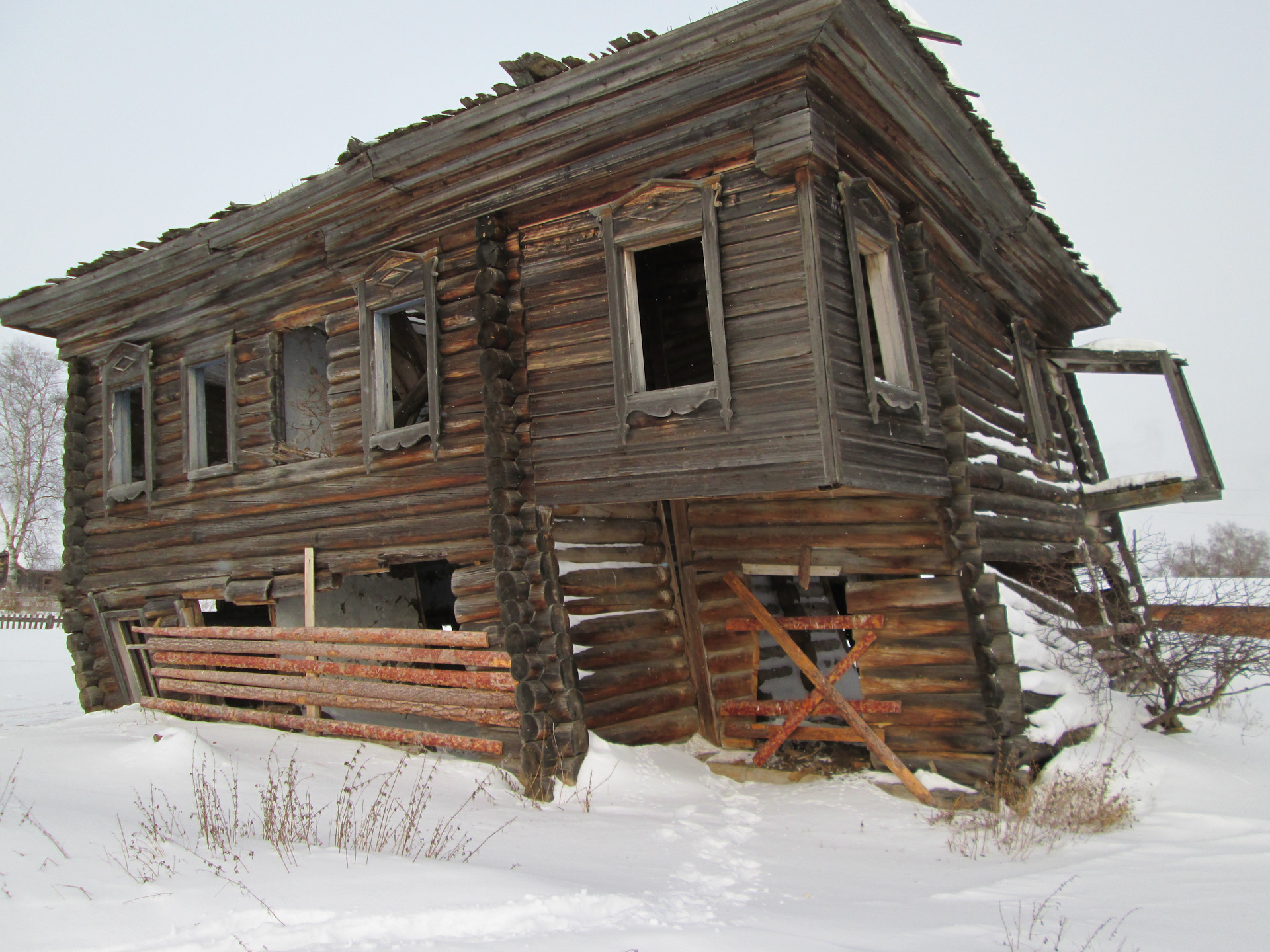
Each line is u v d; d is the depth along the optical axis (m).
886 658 7.82
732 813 6.99
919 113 7.87
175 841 4.87
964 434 7.91
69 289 11.18
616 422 7.45
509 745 7.86
